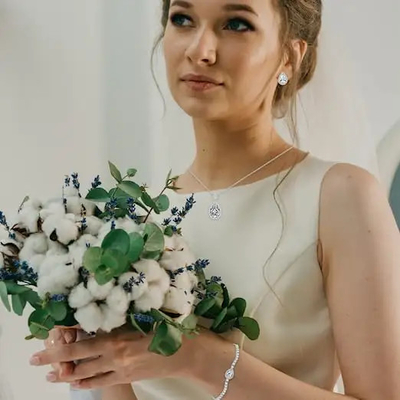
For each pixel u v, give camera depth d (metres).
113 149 2.49
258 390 1.09
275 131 1.33
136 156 2.42
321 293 1.19
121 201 1.09
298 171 1.25
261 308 1.19
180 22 1.23
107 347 1.05
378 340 1.08
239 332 1.19
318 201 1.19
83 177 2.54
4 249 1.03
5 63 2.51
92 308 0.96
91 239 1.00
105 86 2.53
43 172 2.53
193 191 1.37
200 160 1.38
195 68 1.18
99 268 0.94
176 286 1.02
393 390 1.06
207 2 1.18
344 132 1.49
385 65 2.34
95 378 1.08
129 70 2.49
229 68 1.18
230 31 1.19
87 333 1.08
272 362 1.20
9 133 2.51
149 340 1.05
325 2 2.36
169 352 0.98
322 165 1.23
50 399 2.49
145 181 2.30
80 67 2.55
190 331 1.02
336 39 1.49
